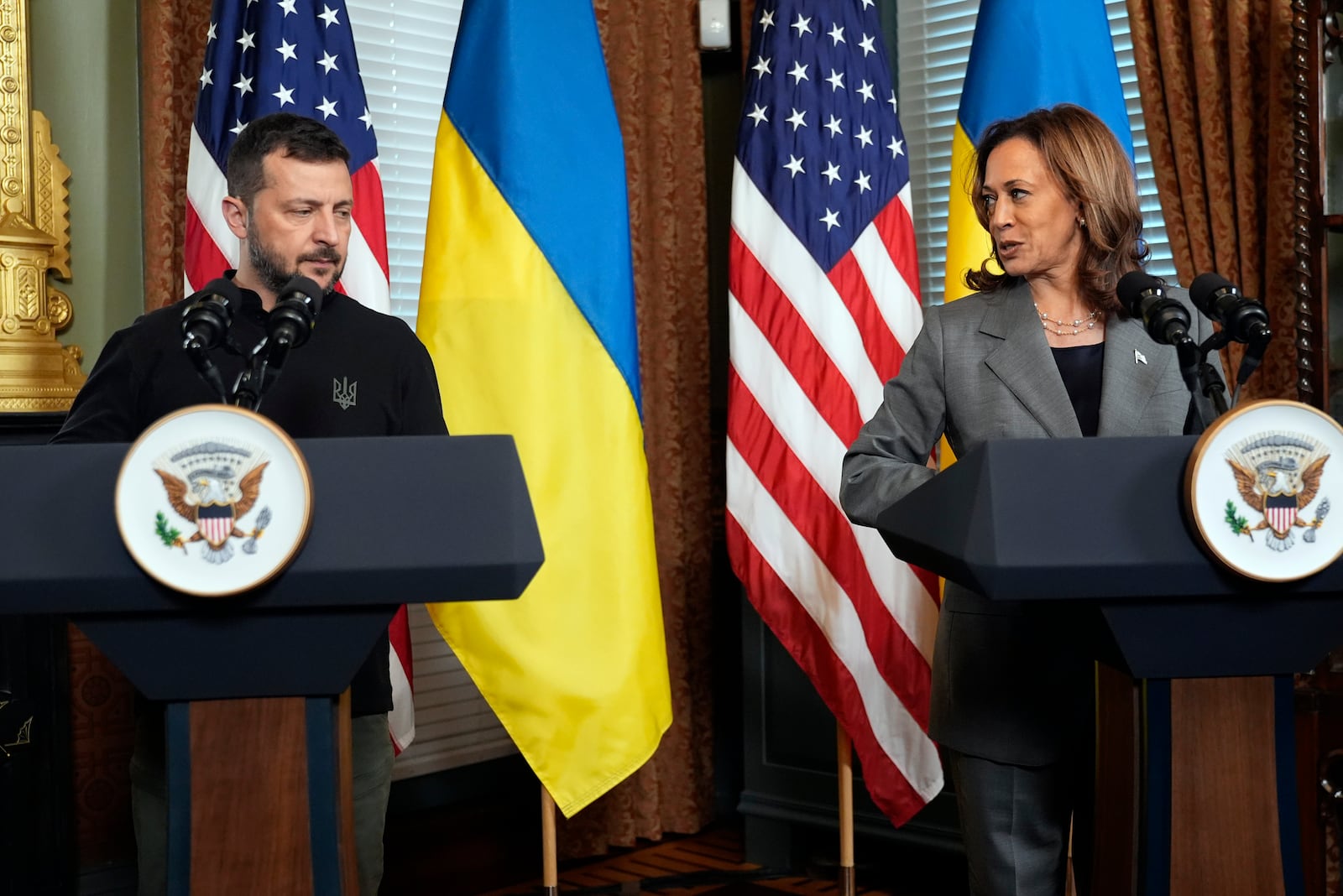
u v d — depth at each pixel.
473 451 1.28
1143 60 3.04
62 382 2.89
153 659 1.25
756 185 3.03
